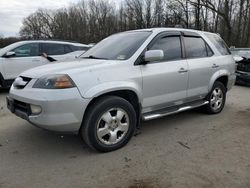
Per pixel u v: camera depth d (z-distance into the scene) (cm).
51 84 369
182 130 513
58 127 370
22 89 395
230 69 623
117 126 419
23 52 910
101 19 7169
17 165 380
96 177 348
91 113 391
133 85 425
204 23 3762
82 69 389
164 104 487
